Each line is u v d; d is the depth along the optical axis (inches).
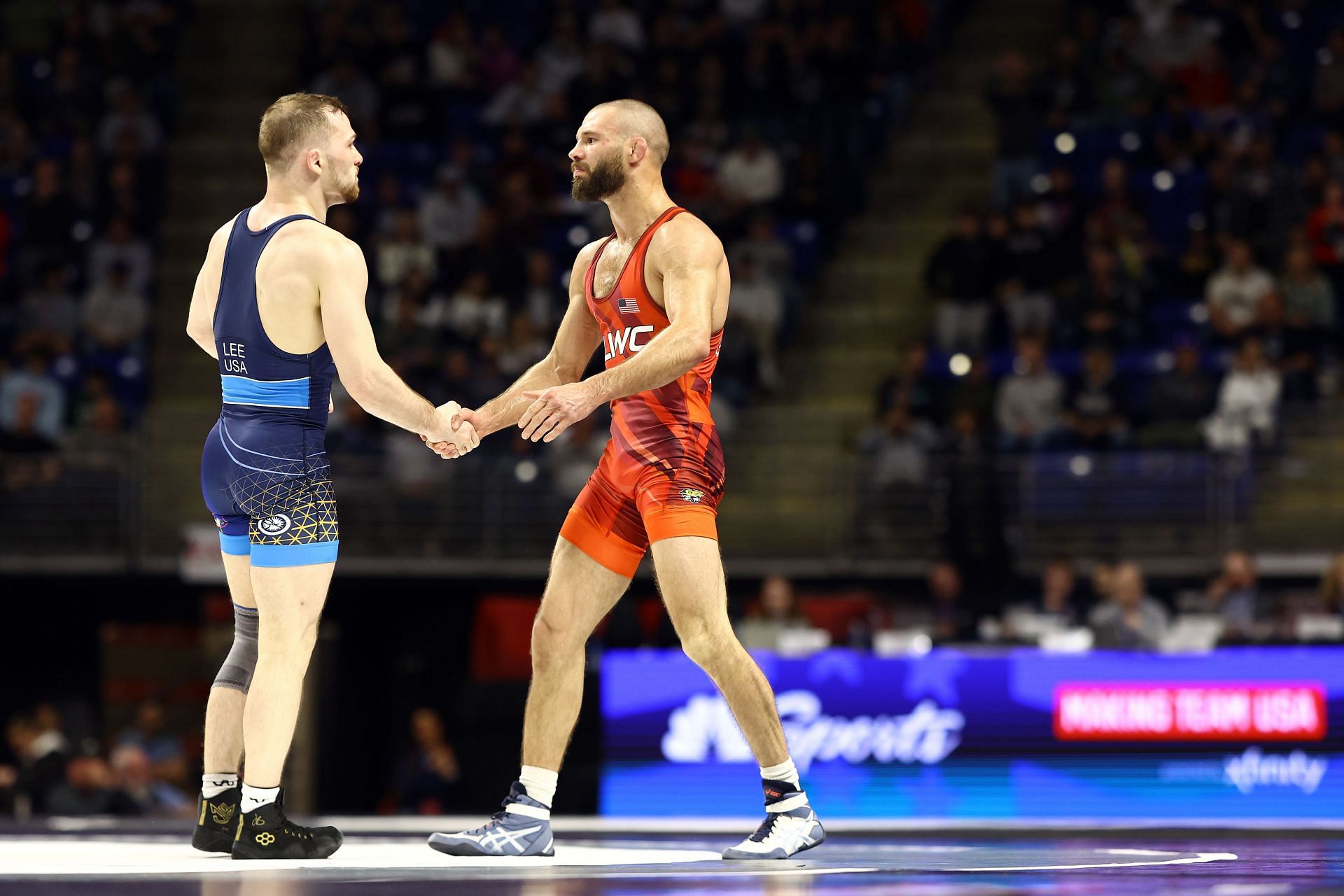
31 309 1760.6
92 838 628.4
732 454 1572.3
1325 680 915.4
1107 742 939.3
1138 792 933.8
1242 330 1545.3
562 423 467.5
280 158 488.4
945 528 1435.8
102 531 1496.1
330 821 859.4
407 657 1549.0
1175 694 934.4
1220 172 1738.4
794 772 492.4
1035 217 1705.2
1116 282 1642.5
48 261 1776.6
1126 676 940.6
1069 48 1882.4
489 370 1588.3
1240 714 924.6
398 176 1940.2
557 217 1852.9
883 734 964.0
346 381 474.3
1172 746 932.6
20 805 1215.6
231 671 501.0
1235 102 1868.8
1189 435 1457.9
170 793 1269.7
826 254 1870.1
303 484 476.4
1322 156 1728.6
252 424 475.8
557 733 500.4
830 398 1731.1
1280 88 1856.5
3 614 1562.5
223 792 500.1
